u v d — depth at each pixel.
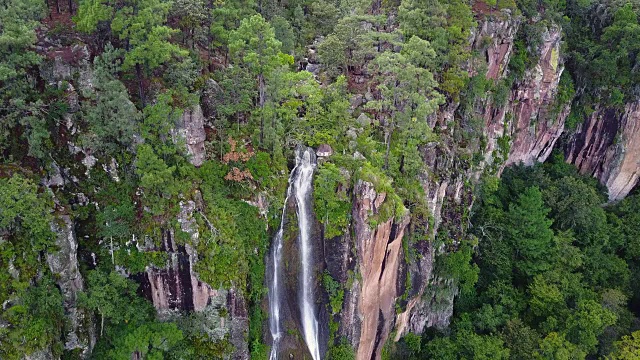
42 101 38.91
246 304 44.16
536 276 60.84
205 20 51.03
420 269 53.47
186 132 43.00
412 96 48.44
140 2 40.41
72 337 39.06
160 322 42.41
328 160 49.28
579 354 52.56
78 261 40.69
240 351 43.91
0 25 38.44
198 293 42.56
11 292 35.44
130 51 40.78
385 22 62.34
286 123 51.00
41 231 36.88
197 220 42.03
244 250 43.91
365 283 48.38
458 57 55.56
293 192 49.25
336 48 58.78
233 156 45.50
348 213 47.56
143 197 42.09
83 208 41.12
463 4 58.22
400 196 50.84
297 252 48.94
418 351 56.22
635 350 53.88
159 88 43.06
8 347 34.72
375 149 51.78
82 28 40.84
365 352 51.28
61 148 40.84
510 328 56.03
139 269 41.72
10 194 35.19
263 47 45.62
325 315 48.41
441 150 56.25
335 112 51.56
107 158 41.94
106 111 40.47
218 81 49.12
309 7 73.56
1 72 36.28
